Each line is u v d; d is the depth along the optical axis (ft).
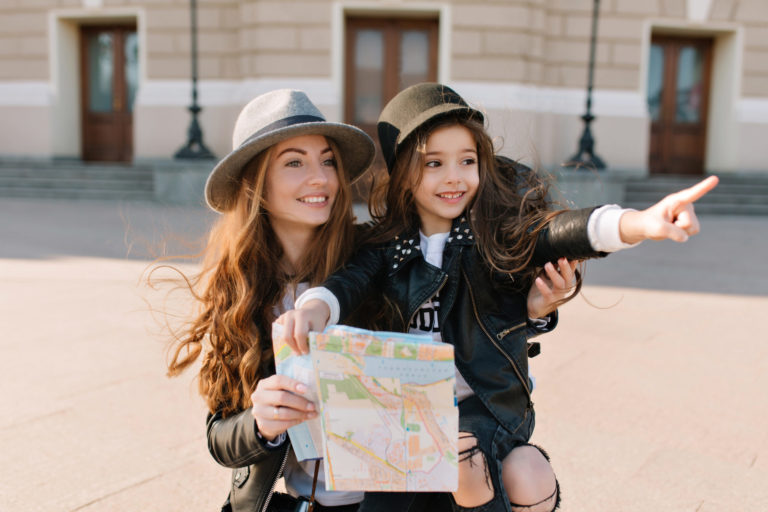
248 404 5.30
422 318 5.50
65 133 51.98
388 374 4.24
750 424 9.79
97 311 15.66
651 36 50.62
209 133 47.70
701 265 23.73
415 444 4.25
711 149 52.21
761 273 22.21
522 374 5.30
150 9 47.52
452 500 4.93
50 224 31.32
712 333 14.57
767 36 49.52
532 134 43.73
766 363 12.56
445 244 5.47
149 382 11.19
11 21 50.60
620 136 47.24
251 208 5.43
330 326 4.47
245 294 5.36
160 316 14.62
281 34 43.68
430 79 45.93
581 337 14.10
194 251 22.29
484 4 43.04
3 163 48.16
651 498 7.73
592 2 46.19
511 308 5.38
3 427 9.39
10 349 12.89
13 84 51.16
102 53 52.65
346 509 5.53
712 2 48.32
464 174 5.35
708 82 52.01
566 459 8.65
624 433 9.43
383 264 5.61
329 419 4.21
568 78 46.80
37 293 17.51
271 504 5.51
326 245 5.62
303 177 5.35
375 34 45.55
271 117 5.29
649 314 16.19
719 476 8.25
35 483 7.89
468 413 5.19
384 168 6.09
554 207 5.75
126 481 8.00
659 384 11.35
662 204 3.94
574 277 5.15
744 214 44.14
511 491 4.92
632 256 25.68
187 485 7.95
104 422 9.63
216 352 5.38
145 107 47.98
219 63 47.42
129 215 35.12
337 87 44.01
